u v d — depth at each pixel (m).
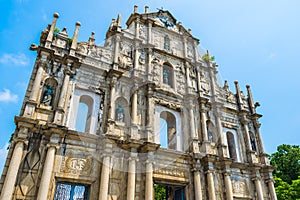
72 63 19.89
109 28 25.19
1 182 14.09
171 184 19.47
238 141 25.70
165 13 29.70
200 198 19.22
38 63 18.62
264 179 24.28
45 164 15.01
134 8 27.59
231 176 22.67
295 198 30.30
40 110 17.20
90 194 15.98
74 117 18.14
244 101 29.47
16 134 15.61
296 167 38.44
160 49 25.98
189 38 29.62
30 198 14.23
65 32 21.47
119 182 17.20
